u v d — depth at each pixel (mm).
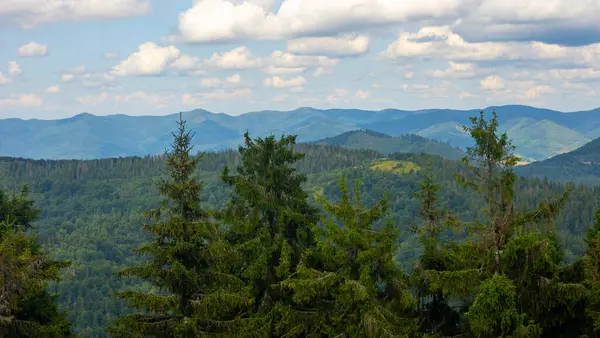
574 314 18047
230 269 22594
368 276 18234
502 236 17828
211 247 18891
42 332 19281
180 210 19344
